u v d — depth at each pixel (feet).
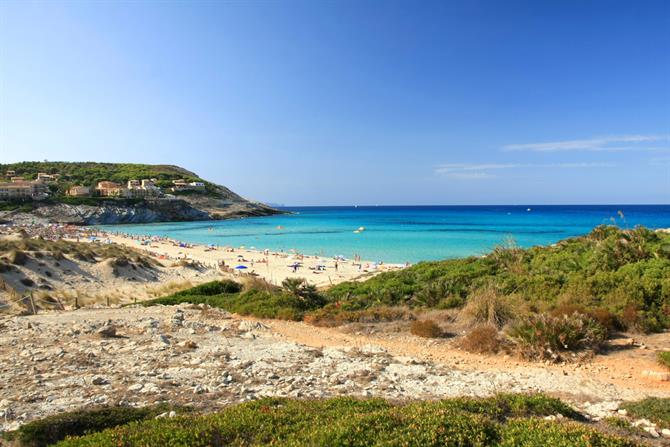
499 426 21.54
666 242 61.41
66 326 57.41
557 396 29.73
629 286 49.65
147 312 71.41
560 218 540.93
